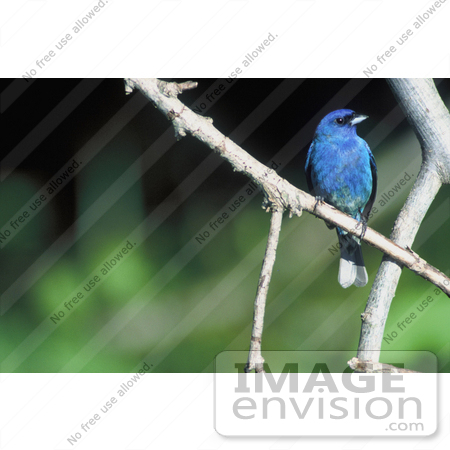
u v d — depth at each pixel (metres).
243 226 10.91
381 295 4.54
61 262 10.25
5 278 9.76
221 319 9.42
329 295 9.46
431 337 7.91
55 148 11.56
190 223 11.05
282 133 11.59
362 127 10.89
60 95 11.55
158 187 11.55
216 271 10.16
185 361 8.75
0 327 9.05
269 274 3.90
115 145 11.69
